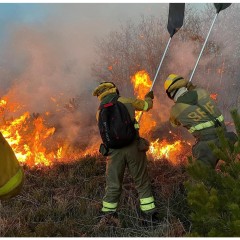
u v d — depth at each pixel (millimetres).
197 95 3807
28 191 4297
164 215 3705
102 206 3887
